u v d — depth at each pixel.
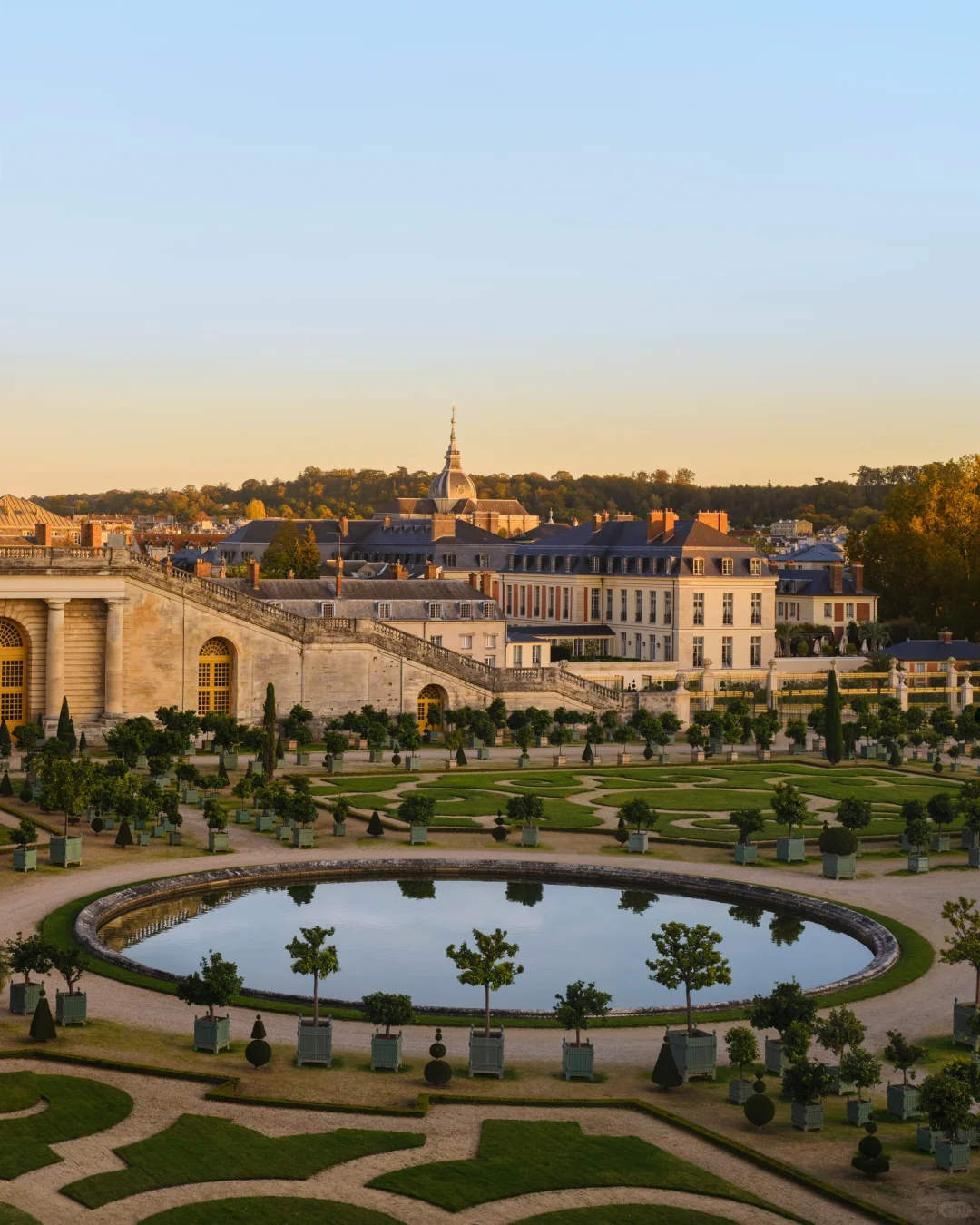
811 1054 60.81
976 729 151.75
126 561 145.50
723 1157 49.78
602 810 114.12
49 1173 46.22
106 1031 60.69
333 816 106.31
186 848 97.06
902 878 94.12
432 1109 53.38
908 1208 46.06
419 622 171.12
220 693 151.38
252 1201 44.84
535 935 81.50
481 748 140.62
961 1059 56.47
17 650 143.88
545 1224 44.28
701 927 60.28
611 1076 58.31
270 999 67.50
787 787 100.81
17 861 88.81
